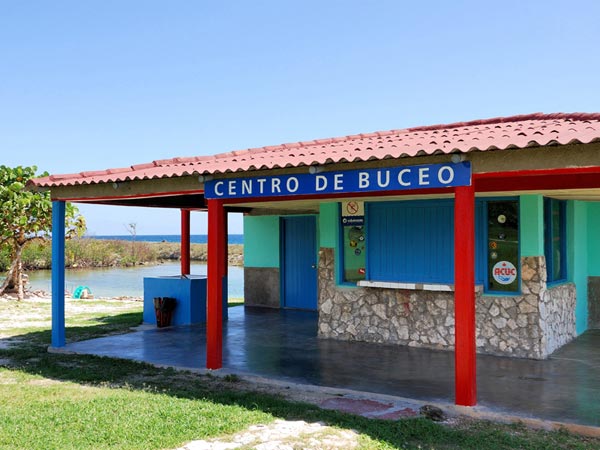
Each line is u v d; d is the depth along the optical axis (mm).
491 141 6691
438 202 10648
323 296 11797
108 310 17312
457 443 5820
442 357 9781
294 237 16484
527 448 5688
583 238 12055
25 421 6395
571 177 8094
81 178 10766
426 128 11734
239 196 8711
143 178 9383
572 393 7457
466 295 6883
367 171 7512
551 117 10109
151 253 59906
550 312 10070
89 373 8914
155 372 9094
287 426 6277
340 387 7914
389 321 11008
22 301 19750
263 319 14383
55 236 11141
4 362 9914
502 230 10047
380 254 11242
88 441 5762
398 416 6703
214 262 9078
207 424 6258
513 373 8555
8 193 19125
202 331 12875
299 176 8109
